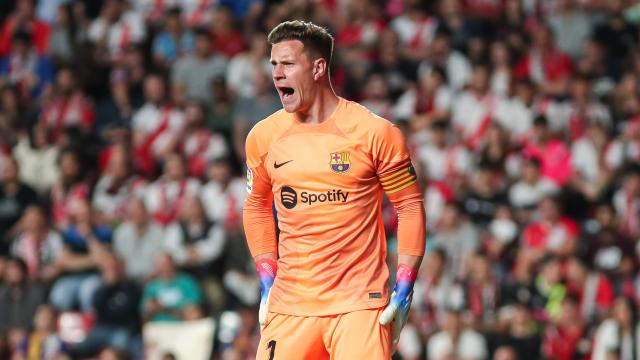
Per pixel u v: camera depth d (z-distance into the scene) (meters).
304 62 21.22
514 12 67.25
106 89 68.12
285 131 21.69
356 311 21.25
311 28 21.34
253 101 60.78
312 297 21.42
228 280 51.81
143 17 71.12
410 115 60.66
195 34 67.94
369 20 67.44
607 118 59.25
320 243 21.41
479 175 54.62
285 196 21.61
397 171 21.39
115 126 64.56
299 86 21.23
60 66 70.38
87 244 54.00
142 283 52.47
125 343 49.41
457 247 50.78
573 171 55.34
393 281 47.12
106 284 50.88
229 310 50.97
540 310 47.53
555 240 51.03
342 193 21.33
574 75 61.72
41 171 61.91
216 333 48.28
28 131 63.09
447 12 66.75
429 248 50.31
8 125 64.25
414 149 57.28
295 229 21.59
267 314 21.92
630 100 59.94
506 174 55.44
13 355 50.09
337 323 21.30
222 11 67.06
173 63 66.62
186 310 49.44
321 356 21.73
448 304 48.06
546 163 55.62
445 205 51.50
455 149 56.56
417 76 64.31
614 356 45.09
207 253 52.44
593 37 65.19
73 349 49.44
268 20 66.38
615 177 55.16
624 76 62.25
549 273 48.16
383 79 61.31
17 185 59.00
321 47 21.41
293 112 21.50
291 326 21.55
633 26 67.12
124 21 71.12
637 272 49.16
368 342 21.12
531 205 53.47
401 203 21.69
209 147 59.72
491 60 62.62
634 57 64.75
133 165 60.03
